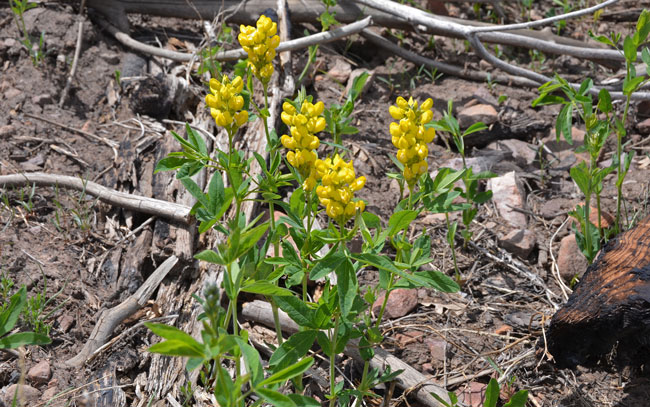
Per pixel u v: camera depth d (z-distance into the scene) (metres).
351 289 2.00
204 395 2.69
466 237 3.51
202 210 2.30
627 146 4.21
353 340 2.82
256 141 3.76
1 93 4.12
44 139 3.89
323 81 4.64
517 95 4.61
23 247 3.25
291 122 2.15
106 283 3.20
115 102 4.25
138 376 2.81
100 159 3.83
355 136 4.21
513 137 4.30
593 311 2.68
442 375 2.87
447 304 3.24
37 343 2.04
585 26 5.38
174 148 3.86
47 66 4.34
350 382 2.80
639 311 2.57
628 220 3.62
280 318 3.03
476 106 4.36
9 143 3.82
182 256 3.23
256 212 3.49
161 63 4.57
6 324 2.01
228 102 2.24
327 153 4.03
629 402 2.75
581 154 4.16
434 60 4.92
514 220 3.72
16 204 3.50
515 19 5.43
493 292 3.34
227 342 1.62
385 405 2.70
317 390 2.81
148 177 3.70
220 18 4.78
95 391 2.66
